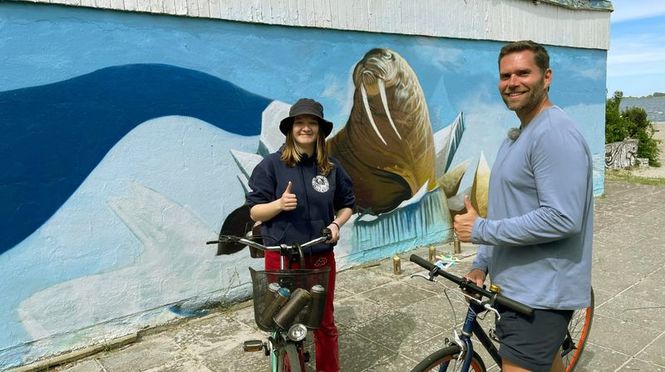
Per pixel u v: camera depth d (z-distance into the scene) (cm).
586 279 218
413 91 599
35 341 355
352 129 541
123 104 387
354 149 545
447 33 629
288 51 482
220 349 374
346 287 494
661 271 523
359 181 553
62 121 362
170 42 408
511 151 221
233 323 418
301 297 231
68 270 367
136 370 348
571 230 199
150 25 397
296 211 287
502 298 216
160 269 409
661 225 706
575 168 199
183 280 421
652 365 340
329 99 519
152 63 399
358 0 533
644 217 754
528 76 212
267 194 291
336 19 515
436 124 629
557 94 812
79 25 366
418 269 540
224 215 443
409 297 464
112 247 386
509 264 225
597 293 468
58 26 358
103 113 378
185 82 418
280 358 251
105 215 382
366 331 397
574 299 215
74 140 367
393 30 569
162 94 405
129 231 393
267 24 463
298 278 246
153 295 406
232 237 265
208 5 423
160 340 393
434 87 624
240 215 453
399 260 528
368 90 554
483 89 685
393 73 577
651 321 406
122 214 390
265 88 467
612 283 492
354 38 536
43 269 357
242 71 451
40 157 354
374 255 571
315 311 239
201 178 429
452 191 657
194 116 423
